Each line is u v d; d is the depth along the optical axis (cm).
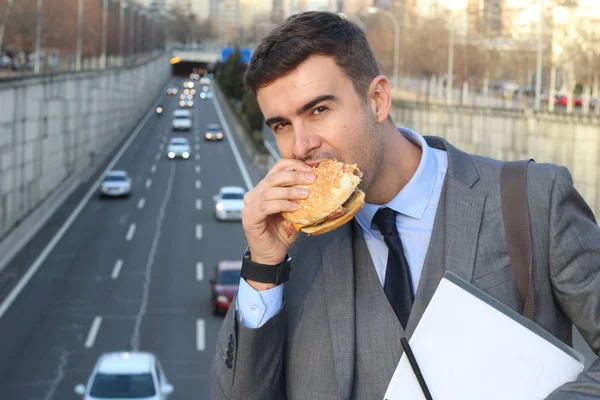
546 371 219
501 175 245
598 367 214
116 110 6394
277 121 236
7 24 5162
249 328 238
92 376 1230
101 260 2572
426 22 6150
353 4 7325
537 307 234
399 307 241
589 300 230
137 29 10225
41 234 2923
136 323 1881
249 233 237
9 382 1484
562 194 238
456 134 2897
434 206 249
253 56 235
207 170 4972
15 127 2741
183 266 2523
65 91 3816
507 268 235
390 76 6619
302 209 227
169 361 1605
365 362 240
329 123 230
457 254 236
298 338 249
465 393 220
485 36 5022
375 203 250
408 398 223
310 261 256
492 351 221
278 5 12388
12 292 2173
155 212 3509
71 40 6569
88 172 4466
